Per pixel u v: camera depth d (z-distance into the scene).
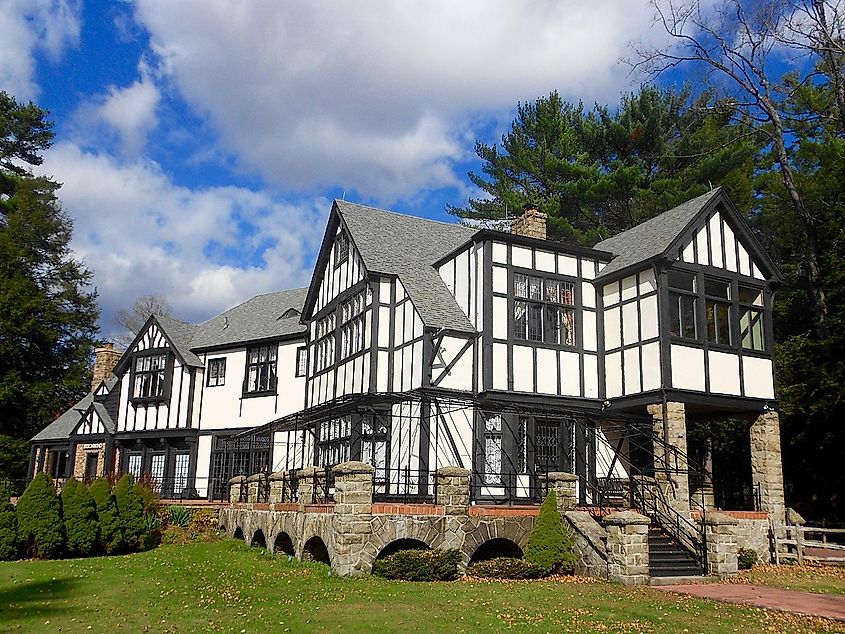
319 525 15.09
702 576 14.94
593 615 10.85
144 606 11.58
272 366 28.31
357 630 9.73
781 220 29.66
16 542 17.19
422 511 14.54
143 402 30.20
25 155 46.03
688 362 18.62
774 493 19.50
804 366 23.81
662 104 34.66
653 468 17.78
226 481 28.45
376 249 21.81
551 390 19.34
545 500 15.70
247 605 11.52
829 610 11.53
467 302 19.95
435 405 18.31
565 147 35.41
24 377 39.16
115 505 18.95
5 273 39.62
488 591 12.72
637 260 19.27
